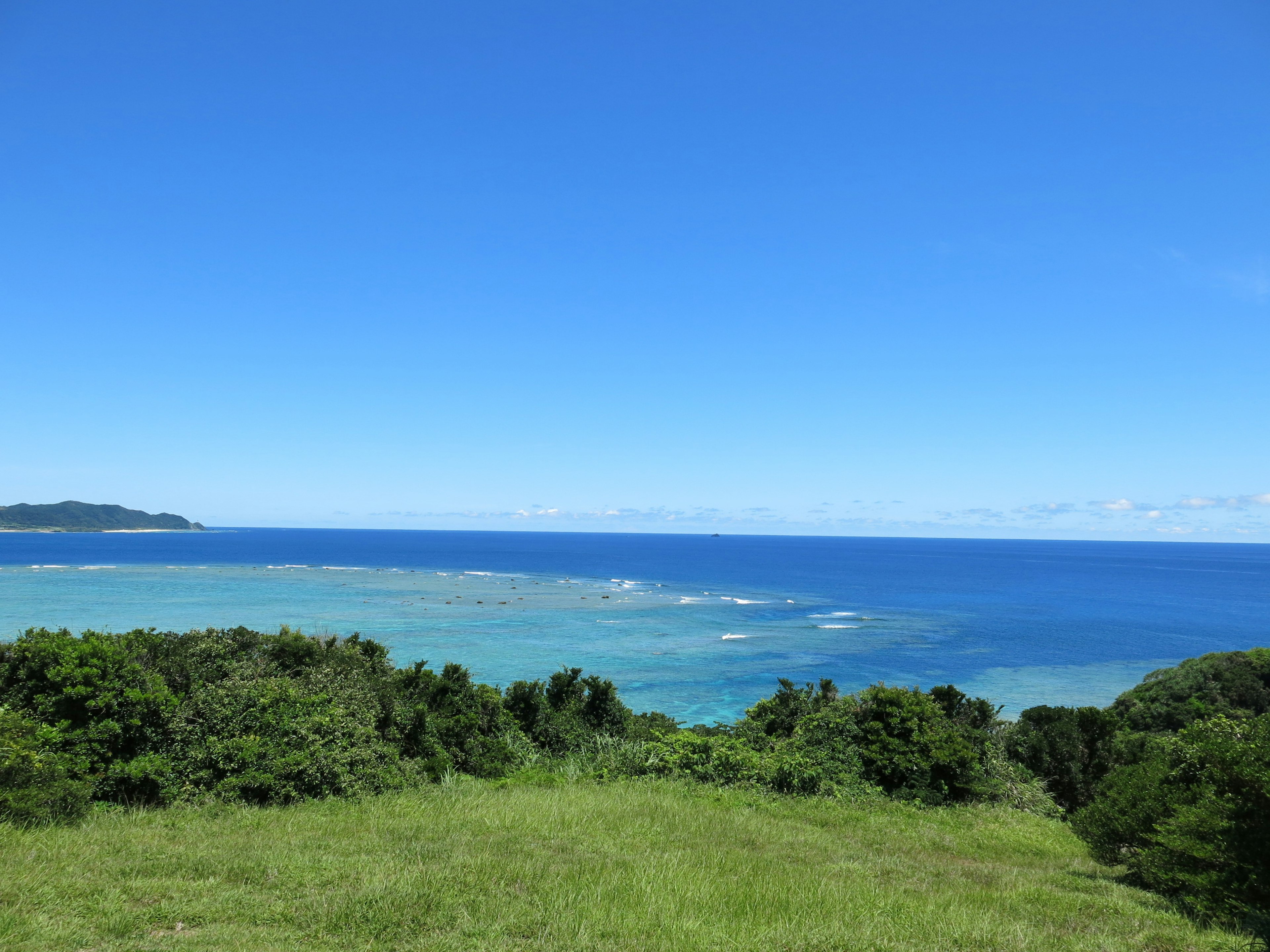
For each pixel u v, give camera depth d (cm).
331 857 857
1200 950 707
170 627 6216
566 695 2159
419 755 1611
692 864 942
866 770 1748
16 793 962
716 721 4006
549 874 823
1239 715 2577
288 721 1316
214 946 589
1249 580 17575
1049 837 1484
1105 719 1950
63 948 571
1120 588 14538
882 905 810
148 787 1191
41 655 1191
